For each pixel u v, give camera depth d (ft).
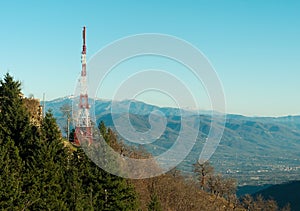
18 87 191.31
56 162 151.53
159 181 225.15
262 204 366.43
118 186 161.17
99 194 159.43
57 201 138.82
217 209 277.64
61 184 146.51
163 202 224.53
